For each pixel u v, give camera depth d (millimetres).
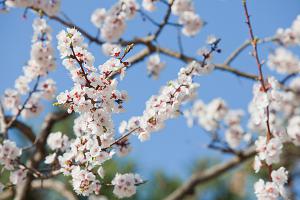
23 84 1359
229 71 1481
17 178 1154
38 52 1269
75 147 1062
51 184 1554
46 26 1268
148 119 1051
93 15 1538
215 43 1161
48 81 1354
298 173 1636
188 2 1565
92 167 1049
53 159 1155
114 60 1025
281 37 1564
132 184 1115
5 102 1372
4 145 1141
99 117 1031
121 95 1036
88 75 1023
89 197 1530
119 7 1501
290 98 1691
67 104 1030
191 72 1116
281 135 1242
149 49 1531
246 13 1107
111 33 1494
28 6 1369
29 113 1388
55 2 1381
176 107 1052
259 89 1164
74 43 1026
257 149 1148
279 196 1129
